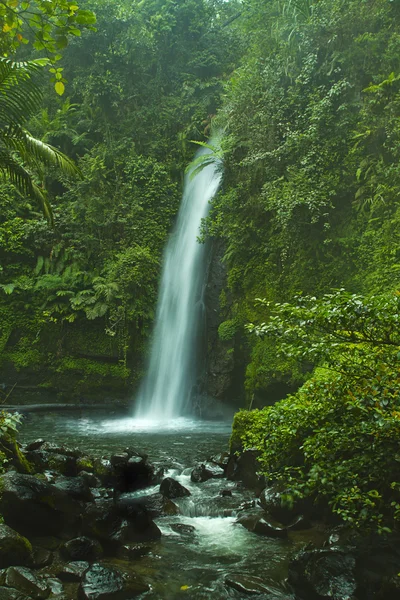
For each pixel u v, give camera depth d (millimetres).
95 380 17219
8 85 7355
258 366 14016
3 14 5379
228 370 15547
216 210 16469
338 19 13508
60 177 18703
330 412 4719
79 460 8016
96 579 4211
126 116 20688
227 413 15844
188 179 19609
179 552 5160
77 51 20469
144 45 20734
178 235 18906
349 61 13406
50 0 5359
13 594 3879
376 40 12961
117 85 20281
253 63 16484
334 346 4438
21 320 17234
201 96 21359
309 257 13539
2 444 6781
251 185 15438
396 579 3840
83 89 20312
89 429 13953
